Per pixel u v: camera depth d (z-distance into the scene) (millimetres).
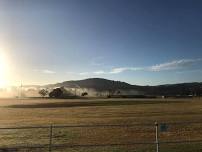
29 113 76688
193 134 31172
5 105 126312
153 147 22047
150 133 32531
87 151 21156
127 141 27453
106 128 36438
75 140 28203
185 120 48781
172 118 53469
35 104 133875
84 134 32000
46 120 54000
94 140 28281
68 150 21594
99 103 138875
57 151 21281
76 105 123125
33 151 21344
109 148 22203
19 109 98625
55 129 36000
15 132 33781
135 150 21125
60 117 61594
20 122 50781
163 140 27594
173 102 146000
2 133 33031
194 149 20969
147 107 98875
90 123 46125
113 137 29859
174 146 22125
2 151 20562
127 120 50594
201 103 128000
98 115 65312
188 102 144000
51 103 143125
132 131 34219
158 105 113938
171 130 34000
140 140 28047
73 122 48750
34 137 30078
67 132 33375
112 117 58688
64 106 116750
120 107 101625
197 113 67562
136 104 126875
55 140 28359
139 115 63125
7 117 63594
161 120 49531
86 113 72688
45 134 32156
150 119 51938
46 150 21688
